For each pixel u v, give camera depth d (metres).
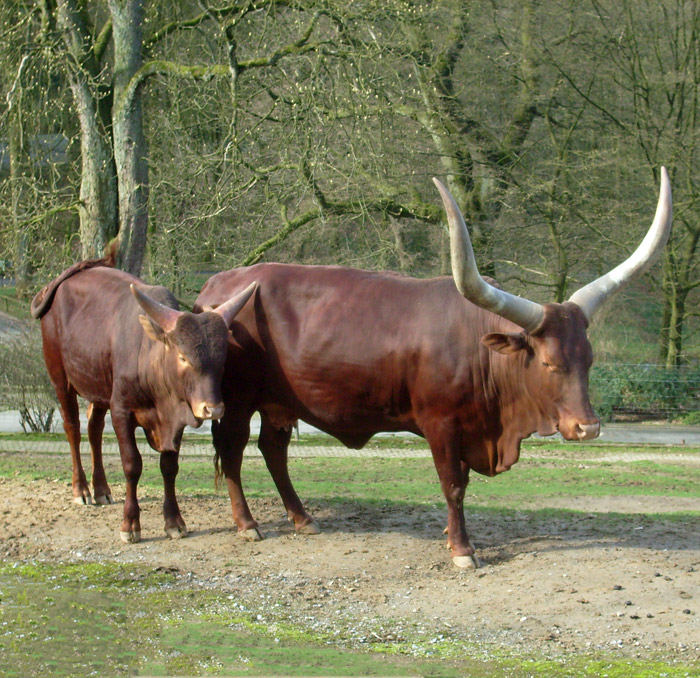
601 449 15.05
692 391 19.23
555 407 6.14
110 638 5.23
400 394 6.80
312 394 7.03
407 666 4.82
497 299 6.03
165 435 7.05
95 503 8.48
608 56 18.45
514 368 6.37
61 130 16.14
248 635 5.32
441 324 6.61
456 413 6.61
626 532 7.65
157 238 15.84
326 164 14.16
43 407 15.52
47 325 8.42
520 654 4.99
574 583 6.14
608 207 18.19
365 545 7.23
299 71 14.55
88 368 7.74
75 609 5.76
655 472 12.11
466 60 17.83
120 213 14.92
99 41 15.82
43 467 11.30
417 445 15.09
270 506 8.58
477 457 6.80
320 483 10.41
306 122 13.98
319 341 6.93
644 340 22.70
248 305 7.22
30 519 7.92
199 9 16.59
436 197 18.48
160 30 15.38
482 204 17.70
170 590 6.18
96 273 8.17
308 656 4.97
